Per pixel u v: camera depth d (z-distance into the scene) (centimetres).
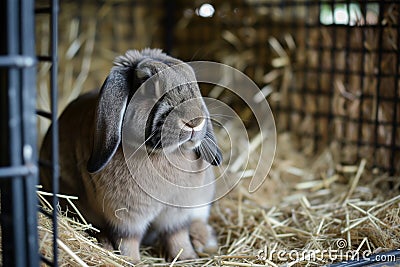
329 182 112
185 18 151
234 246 91
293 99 131
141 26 152
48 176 93
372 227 88
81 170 86
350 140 118
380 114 110
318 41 123
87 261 76
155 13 153
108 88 78
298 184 113
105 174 81
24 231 59
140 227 85
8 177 58
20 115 58
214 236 95
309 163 122
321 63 123
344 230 89
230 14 143
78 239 77
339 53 119
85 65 144
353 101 116
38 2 126
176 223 88
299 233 92
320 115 125
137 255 86
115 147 77
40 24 143
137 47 152
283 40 133
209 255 90
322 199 107
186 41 152
